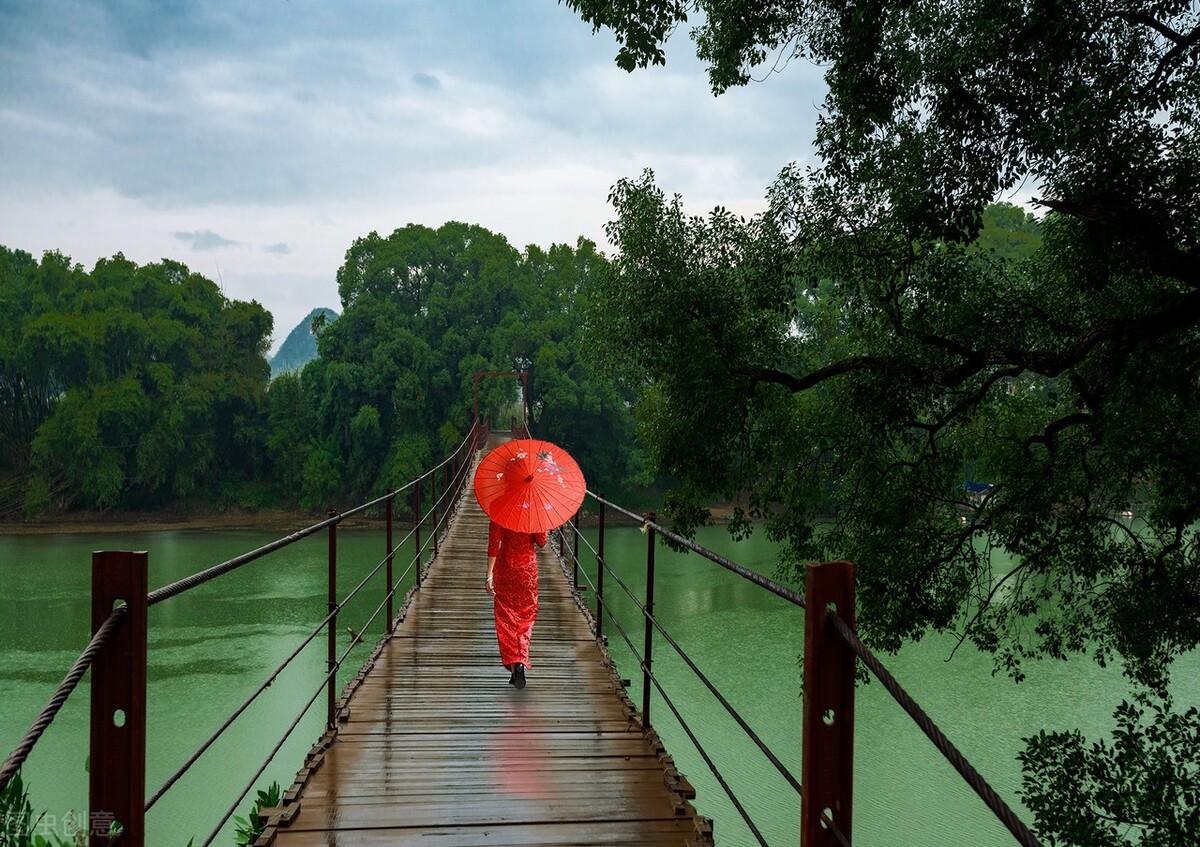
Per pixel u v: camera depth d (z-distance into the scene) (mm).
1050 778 8086
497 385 58188
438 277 64500
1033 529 9727
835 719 1981
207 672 20719
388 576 7863
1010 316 9148
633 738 4980
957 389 9891
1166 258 7219
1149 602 8922
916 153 7430
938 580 10070
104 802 2008
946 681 18094
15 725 17000
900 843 11398
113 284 63781
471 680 6289
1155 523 9695
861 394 9789
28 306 62844
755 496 11539
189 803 13250
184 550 42062
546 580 10984
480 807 3910
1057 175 7273
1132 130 6852
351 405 59125
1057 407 10539
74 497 54875
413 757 4602
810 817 1970
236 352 65750
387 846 3494
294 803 3902
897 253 8984
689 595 29266
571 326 60312
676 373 10062
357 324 60969
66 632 25047
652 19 8445
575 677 6395
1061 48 6812
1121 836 7695
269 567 35438
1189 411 8328
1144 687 17359
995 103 7223
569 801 3994
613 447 59844
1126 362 8289
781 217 9086
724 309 9766
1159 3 6777
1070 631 9945
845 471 10750
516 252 67688
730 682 19125
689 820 3787
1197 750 7660
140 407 54875
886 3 8000
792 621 25359
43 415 60094
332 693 5125
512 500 6082
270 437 60125
